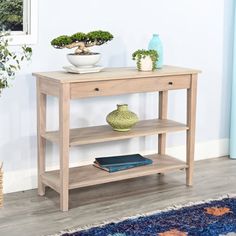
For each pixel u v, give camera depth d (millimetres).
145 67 4793
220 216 4434
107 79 4543
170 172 5289
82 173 4762
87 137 4652
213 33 5559
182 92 5480
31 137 4867
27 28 4789
